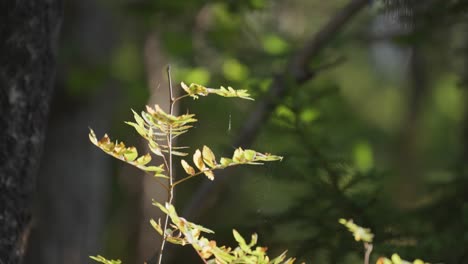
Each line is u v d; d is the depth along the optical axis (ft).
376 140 67.41
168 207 9.29
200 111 32.55
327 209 15.17
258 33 40.34
